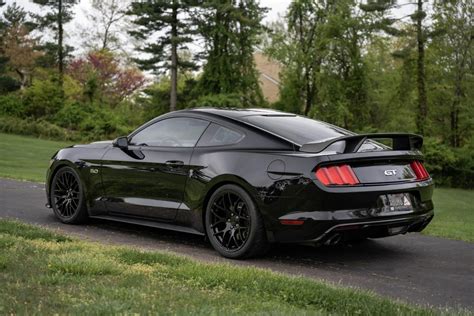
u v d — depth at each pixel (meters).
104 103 52.22
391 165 5.39
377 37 40.75
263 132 5.48
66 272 4.20
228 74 46.03
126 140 6.40
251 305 3.54
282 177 5.09
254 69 46.97
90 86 49.94
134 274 4.21
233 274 4.22
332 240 5.04
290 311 3.32
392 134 5.32
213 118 5.88
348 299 3.75
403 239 6.67
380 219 5.14
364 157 5.15
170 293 3.71
